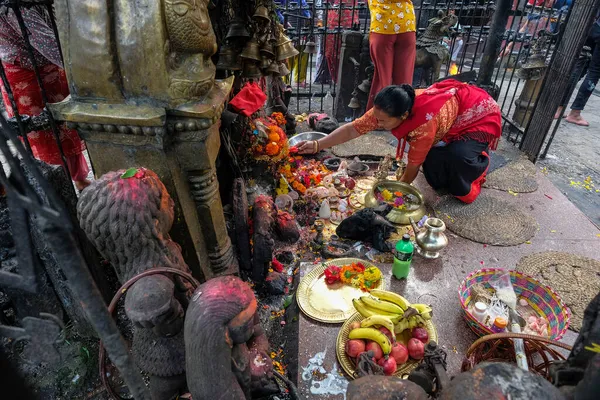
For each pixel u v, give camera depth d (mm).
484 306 1887
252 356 1499
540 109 3652
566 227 2752
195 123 1657
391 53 3756
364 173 3297
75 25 1492
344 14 5629
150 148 1683
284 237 2609
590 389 828
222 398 1172
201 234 2064
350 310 2035
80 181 2979
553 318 1908
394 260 2238
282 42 2531
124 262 1503
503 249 2535
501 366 904
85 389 1819
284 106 3727
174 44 1559
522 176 3346
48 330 698
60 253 579
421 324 1834
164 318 1288
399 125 2668
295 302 2172
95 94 1611
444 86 2738
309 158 3510
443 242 2355
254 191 2670
